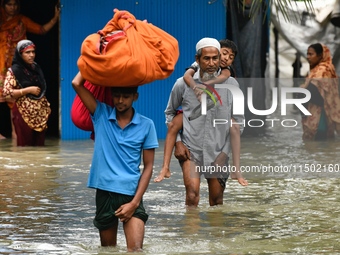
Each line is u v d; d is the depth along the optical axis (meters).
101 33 13.88
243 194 20.61
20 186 21.66
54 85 40.66
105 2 34.81
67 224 16.77
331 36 36.69
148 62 13.56
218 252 14.29
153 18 34.94
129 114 13.98
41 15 40.66
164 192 20.77
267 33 35.97
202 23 35.06
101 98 14.41
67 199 19.70
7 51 35.09
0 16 35.28
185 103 18.11
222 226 16.61
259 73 35.81
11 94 31.44
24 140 31.94
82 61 13.54
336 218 17.52
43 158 27.89
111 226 14.17
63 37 34.62
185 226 16.58
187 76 18.08
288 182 22.72
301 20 36.47
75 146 31.91
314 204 19.22
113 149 13.82
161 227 16.45
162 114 35.09
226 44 18.55
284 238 15.51
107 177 13.75
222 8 34.97
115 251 14.20
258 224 16.84
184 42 35.09
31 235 15.69
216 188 18.66
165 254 14.04
